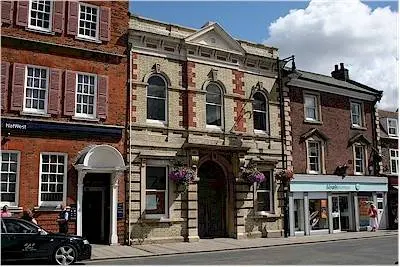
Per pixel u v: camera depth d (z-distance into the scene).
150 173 20.75
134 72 20.72
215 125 22.92
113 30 20.44
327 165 26.83
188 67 22.20
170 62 21.83
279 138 24.80
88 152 18.23
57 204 18.09
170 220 20.56
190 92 22.06
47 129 18.22
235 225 22.39
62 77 18.98
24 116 17.89
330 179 26.61
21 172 17.58
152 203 20.52
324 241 22.17
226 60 23.56
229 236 22.50
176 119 21.58
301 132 25.94
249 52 24.55
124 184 19.72
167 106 21.45
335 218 26.97
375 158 29.45
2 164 17.36
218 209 22.92
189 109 21.88
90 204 19.72
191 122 21.84
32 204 17.61
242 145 23.20
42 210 17.70
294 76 25.48
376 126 30.02
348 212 27.70
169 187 20.94
